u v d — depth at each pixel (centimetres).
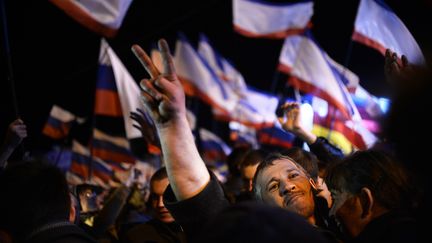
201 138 1097
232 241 109
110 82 717
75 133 909
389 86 139
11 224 194
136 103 675
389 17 400
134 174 541
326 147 349
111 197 416
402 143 135
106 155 780
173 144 189
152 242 334
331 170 194
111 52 700
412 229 163
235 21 820
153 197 351
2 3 429
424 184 140
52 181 200
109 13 523
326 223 231
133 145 756
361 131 458
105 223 405
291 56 900
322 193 235
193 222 189
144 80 191
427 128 129
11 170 201
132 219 441
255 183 240
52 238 191
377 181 177
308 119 361
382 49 426
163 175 352
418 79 132
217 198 192
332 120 497
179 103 189
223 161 1089
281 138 849
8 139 340
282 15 810
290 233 111
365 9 442
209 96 912
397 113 133
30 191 195
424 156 132
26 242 191
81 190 446
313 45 590
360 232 178
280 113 370
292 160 239
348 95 497
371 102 450
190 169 190
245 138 1239
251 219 112
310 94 562
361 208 179
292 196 226
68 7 515
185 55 907
